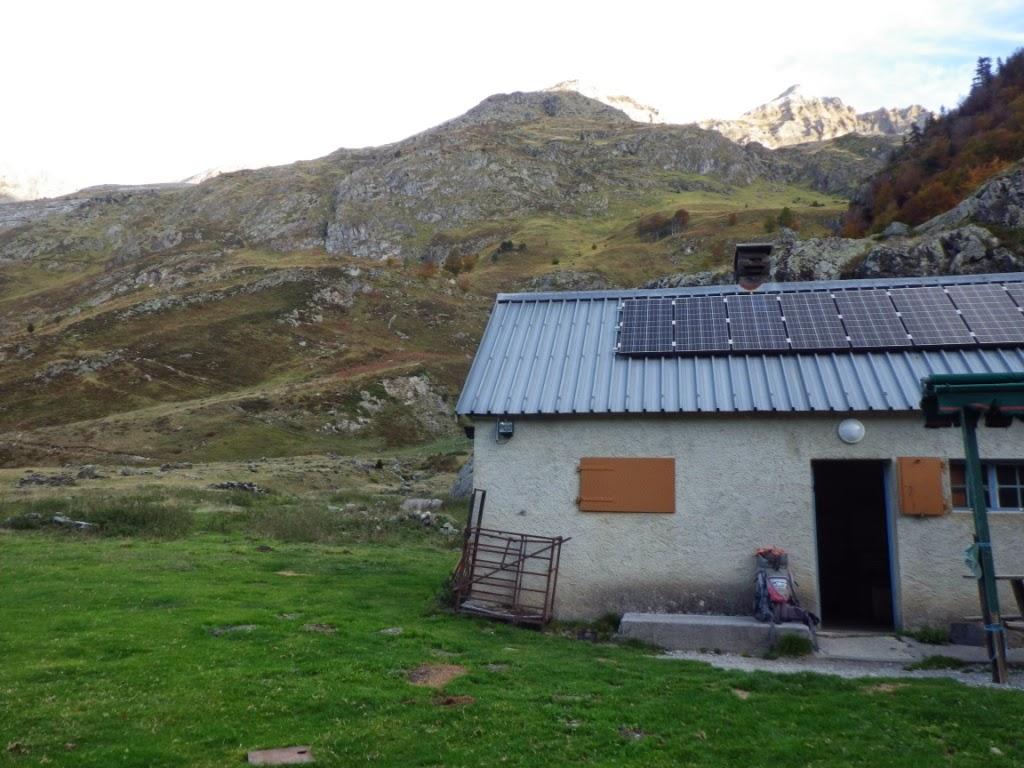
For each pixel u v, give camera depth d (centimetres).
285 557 1709
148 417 6456
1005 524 1134
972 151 6838
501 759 620
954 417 1017
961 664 991
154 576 1403
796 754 638
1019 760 630
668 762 620
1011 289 1377
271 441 6097
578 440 1240
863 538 1533
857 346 1266
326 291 11138
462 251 18388
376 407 7419
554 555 1215
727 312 1420
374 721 701
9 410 6912
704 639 1078
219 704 734
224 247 19062
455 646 992
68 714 695
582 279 14088
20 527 2078
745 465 1191
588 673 885
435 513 2502
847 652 1045
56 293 15700
